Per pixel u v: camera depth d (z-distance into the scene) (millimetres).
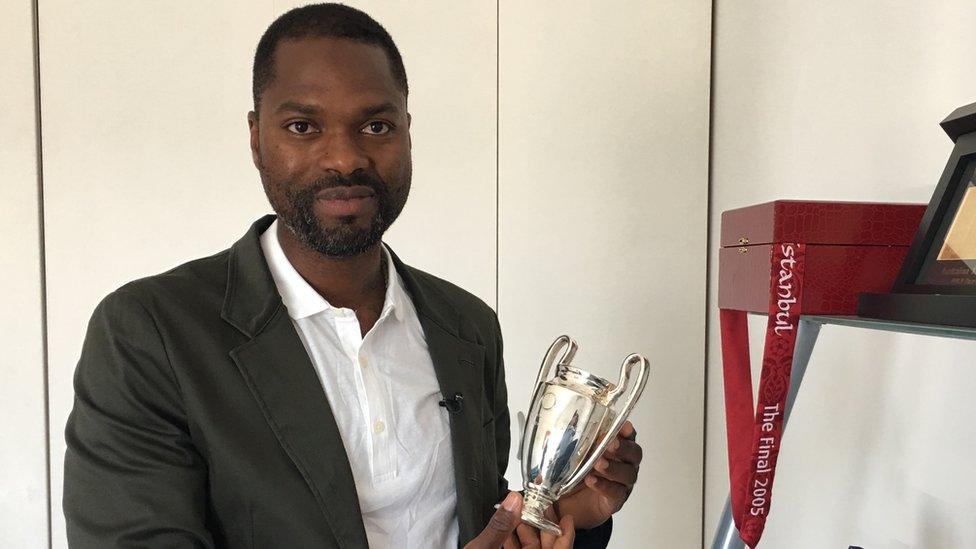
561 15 1771
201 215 1673
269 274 903
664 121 1804
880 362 1158
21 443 1631
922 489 1054
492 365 1154
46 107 1623
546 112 1773
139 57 1646
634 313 1812
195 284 885
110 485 775
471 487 964
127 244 1653
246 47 1673
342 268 924
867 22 1196
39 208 1629
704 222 1826
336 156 833
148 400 800
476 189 1760
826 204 849
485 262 1768
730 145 1729
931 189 1037
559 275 1788
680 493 1844
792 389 911
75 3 1622
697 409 1841
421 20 1734
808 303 852
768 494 854
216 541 833
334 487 830
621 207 1800
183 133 1663
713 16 1830
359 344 917
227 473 808
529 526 925
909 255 779
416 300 1043
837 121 1284
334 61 842
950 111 1002
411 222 1749
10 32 1605
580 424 860
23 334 1629
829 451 1303
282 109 850
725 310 988
